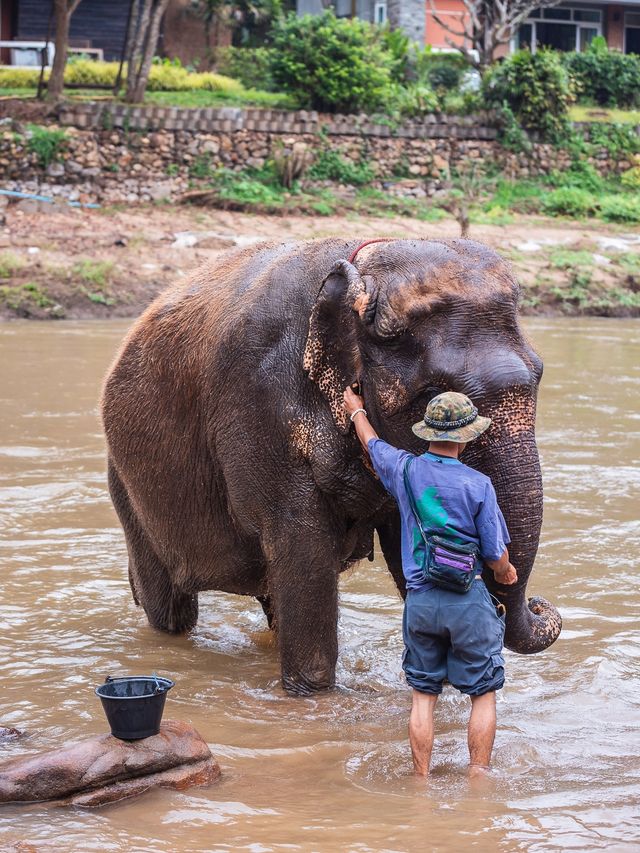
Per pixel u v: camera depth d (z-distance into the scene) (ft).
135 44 102.83
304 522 17.94
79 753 14.90
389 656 21.08
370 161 104.73
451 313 15.87
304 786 15.33
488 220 96.27
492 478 15.60
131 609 23.80
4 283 71.97
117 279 74.43
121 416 21.08
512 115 109.29
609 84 128.47
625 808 14.56
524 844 13.50
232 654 21.35
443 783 15.40
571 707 18.31
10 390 47.34
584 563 26.14
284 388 17.76
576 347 64.13
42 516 30.04
